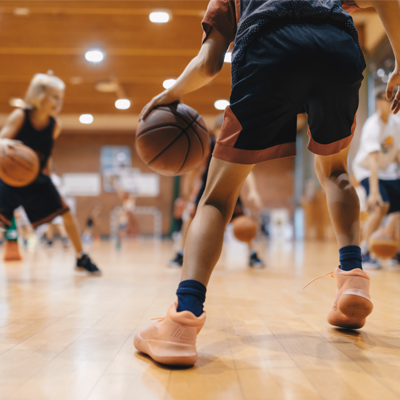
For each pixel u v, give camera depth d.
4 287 2.13
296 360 0.89
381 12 0.93
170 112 1.19
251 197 3.69
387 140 3.22
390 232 3.57
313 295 1.86
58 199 2.64
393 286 2.17
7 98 8.41
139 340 0.93
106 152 14.25
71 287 2.12
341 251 1.08
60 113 9.73
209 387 0.73
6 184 2.50
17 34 5.88
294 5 0.94
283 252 5.96
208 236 0.91
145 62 7.05
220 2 1.00
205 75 1.01
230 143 0.93
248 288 2.11
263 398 0.68
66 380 0.77
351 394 0.70
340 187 1.11
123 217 11.97
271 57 0.90
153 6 5.00
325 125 1.00
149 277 2.62
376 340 1.05
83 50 5.93
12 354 0.93
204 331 1.16
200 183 3.15
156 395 0.70
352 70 0.93
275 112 0.92
